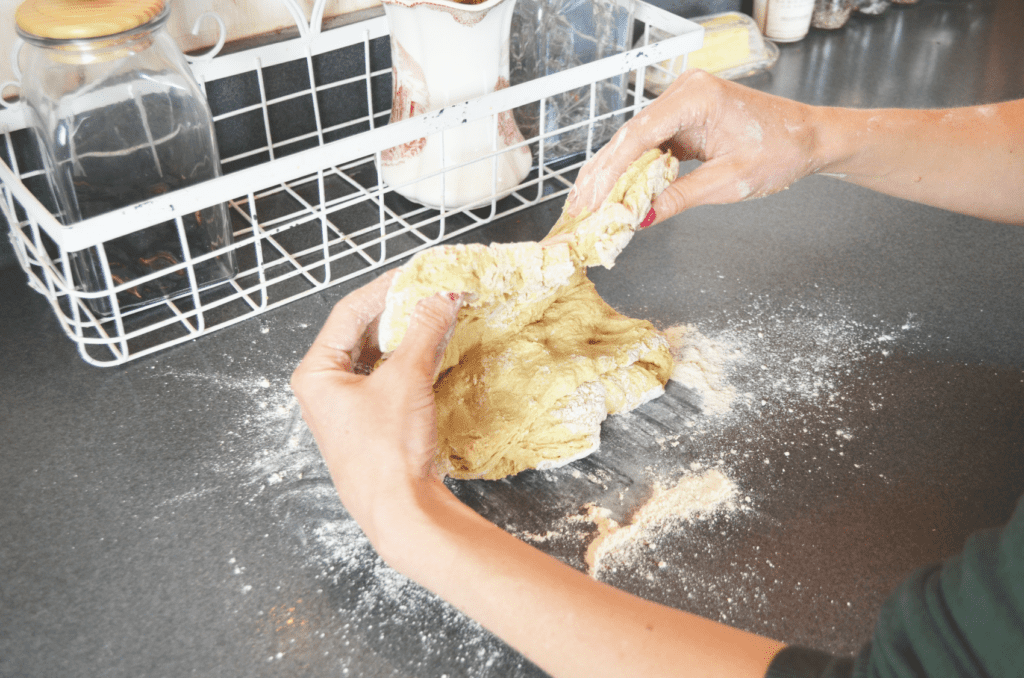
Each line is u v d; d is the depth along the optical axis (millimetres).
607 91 907
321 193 690
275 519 530
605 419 608
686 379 641
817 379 641
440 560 351
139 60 631
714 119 568
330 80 888
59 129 625
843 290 740
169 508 536
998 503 539
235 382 643
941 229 828
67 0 595
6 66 726
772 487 551
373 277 760
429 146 772
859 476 559
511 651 450
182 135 686
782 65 1167
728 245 805
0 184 664
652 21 875
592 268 768
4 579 488
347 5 892
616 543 513
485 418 563
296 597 480
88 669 439
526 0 796
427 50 730
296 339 688
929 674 242
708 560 501
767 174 580
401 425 400
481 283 527
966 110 604
